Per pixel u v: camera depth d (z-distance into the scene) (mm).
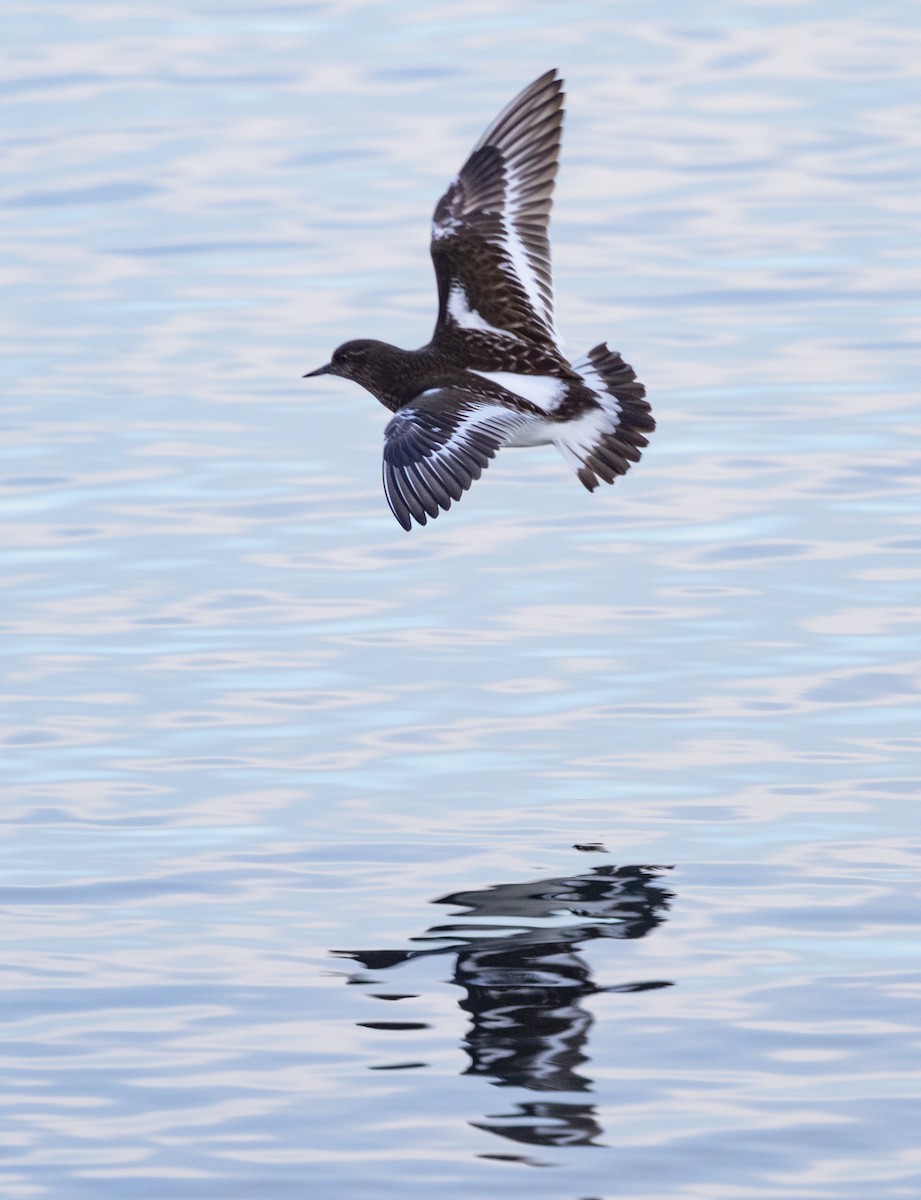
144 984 10117
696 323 21969
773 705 13836
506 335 12992
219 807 12398
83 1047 9445
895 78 31547
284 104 31062
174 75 32812
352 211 26328
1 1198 8211
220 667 14664
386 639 15125
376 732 13531
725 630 15180
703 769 12828
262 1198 8164
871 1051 9258
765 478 18125
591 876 11312
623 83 31688
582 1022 9578
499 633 15227
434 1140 8586
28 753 13281
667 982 9992
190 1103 8922
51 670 14656
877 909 10797
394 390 13281
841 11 35594
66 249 25250
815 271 23484
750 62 32688
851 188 26719
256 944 10555
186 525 17469
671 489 18047
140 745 13375
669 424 19328
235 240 25406
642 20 35312
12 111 31094
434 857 11641
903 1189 8195
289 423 19734
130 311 22906
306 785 12719
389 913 10891
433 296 23000
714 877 11281
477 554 16891
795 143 28688
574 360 12703
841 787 12516
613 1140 8555
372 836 11961
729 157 28219
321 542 17141
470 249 13227
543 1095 8898
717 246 24578
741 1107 8789
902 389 19922
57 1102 8945
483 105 30531
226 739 13453
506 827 12047
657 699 13977
